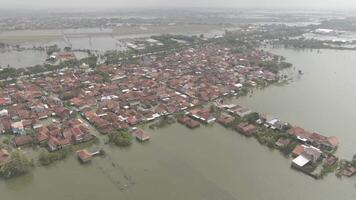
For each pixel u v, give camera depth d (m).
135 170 137.62
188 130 177.88
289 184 130.12
